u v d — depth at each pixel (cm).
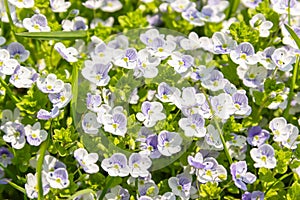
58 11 45
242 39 44
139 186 41
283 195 42
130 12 48
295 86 44
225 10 50
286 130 42
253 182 42
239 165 41
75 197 40
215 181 41
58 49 42
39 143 41
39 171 40
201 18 47
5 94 44
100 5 49
